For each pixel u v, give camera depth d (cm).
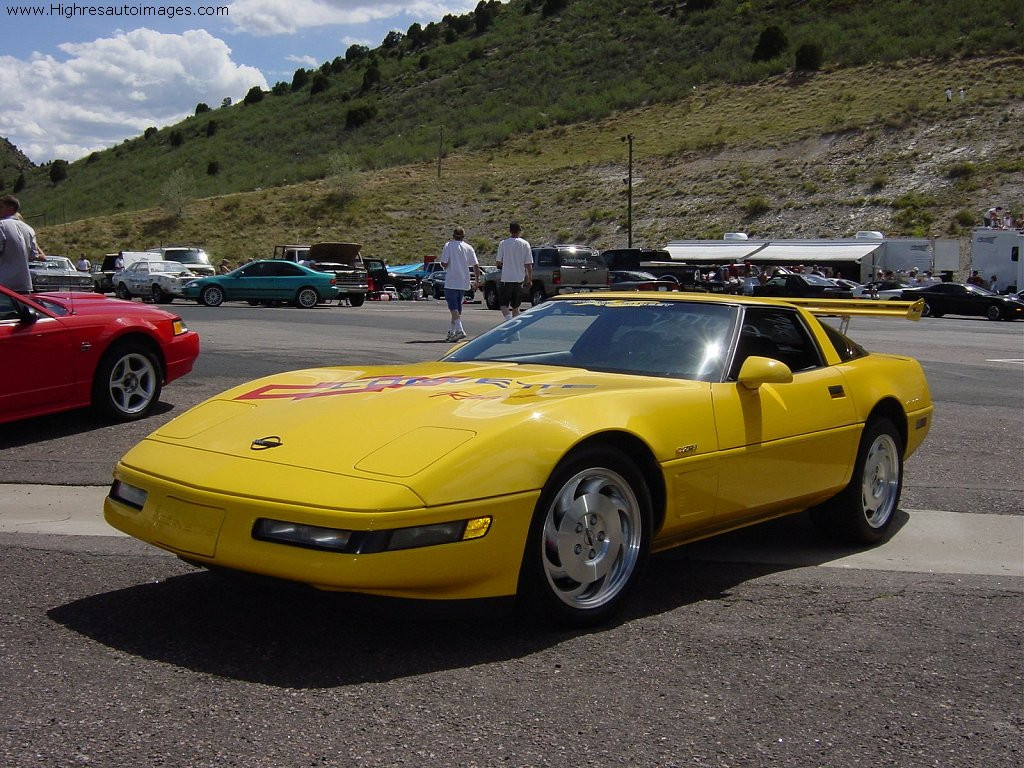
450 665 352
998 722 318
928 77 7700
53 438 756
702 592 443
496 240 6562
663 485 405
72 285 2570
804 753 294
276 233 7225
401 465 344
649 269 3741
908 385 560
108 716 309
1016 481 675
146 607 410
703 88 9231
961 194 5650
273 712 312
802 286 3584
